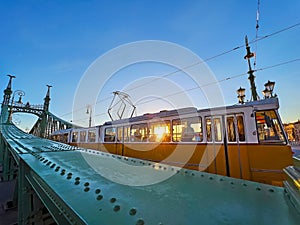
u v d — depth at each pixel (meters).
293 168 1.49
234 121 4.82
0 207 4.71
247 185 1.73
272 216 1.10
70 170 2.16
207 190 1.60
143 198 1.39
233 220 1.06
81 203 1.27
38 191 2.00
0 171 9.00
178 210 1.19
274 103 4.47
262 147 4.35
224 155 4.77
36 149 3.88
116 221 1.03
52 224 2.72
